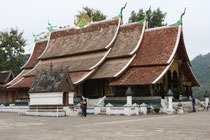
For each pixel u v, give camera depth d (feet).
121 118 72.49
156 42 114.01
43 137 37.42
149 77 98.63
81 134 39.86
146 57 109.70
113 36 124.16
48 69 129.80
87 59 121.80
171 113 89.61
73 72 116.06
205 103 124.98
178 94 118.01
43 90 87.20
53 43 147.64
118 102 104.88
